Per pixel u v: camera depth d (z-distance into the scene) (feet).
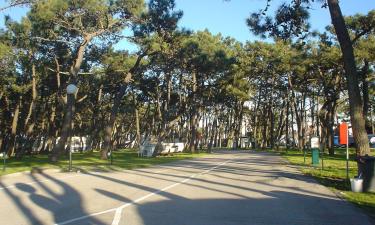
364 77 124.57
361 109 52.70
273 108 250.16
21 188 50.44
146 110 243.81
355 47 111.86
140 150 138.92
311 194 46.73
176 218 32.53
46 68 138.72
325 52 128.57
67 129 103.24
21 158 124.47
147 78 168.45
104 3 105.70
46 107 175.11
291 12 61.82
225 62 134.51
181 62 134.31
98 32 108.37
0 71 134.21
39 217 32.24
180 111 166.30
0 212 34.27
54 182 57.62
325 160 110.32
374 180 47.91
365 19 104.83
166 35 116.98
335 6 53.93
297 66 147.13
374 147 183.32
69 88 83.10
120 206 37.73
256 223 31.17
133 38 113.70
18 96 151.53
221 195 45.75
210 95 189.26
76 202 39.88
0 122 173.47
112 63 141.90
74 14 104.06
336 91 145.28
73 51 134.51
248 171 76.95
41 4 96.07
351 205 39.40
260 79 197.36
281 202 41.09
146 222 30.83
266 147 260.21
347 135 58.85
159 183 57.11
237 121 265.34
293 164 95.96
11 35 117.08
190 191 48.91
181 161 109.50
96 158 121.49
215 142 293.43
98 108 182.39
